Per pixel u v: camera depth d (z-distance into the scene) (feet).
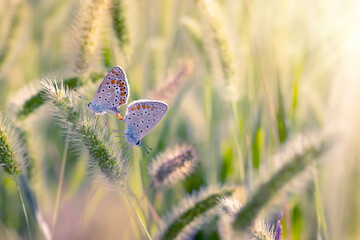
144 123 1.25
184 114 1.55
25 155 1.29
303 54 1.45
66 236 1.38
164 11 1.57
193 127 1.54
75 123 1.20
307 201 1.33
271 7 1.48
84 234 1.41
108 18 1.34
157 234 1.24
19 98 1.28
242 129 1.41
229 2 1.50
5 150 1.22
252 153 1.39
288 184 1.15
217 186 1.31
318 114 1.41
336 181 1.33
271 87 1.38
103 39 1.33
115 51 1.35
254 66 1.43
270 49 1.44
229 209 1.17
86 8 1.31
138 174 1.30
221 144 1.46
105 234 1.43
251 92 1.43
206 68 1.43
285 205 1.26
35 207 1.29
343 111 1.40
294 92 1.37
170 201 1.43
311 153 1.14
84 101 1.25
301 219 1.33
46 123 1.42
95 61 1.32
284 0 1.47
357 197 1.32
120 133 1.30
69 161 1.43
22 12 1.47
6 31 1.46
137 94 1.39
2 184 1.43
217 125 1.50
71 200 1.42
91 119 1.21
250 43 1.44
